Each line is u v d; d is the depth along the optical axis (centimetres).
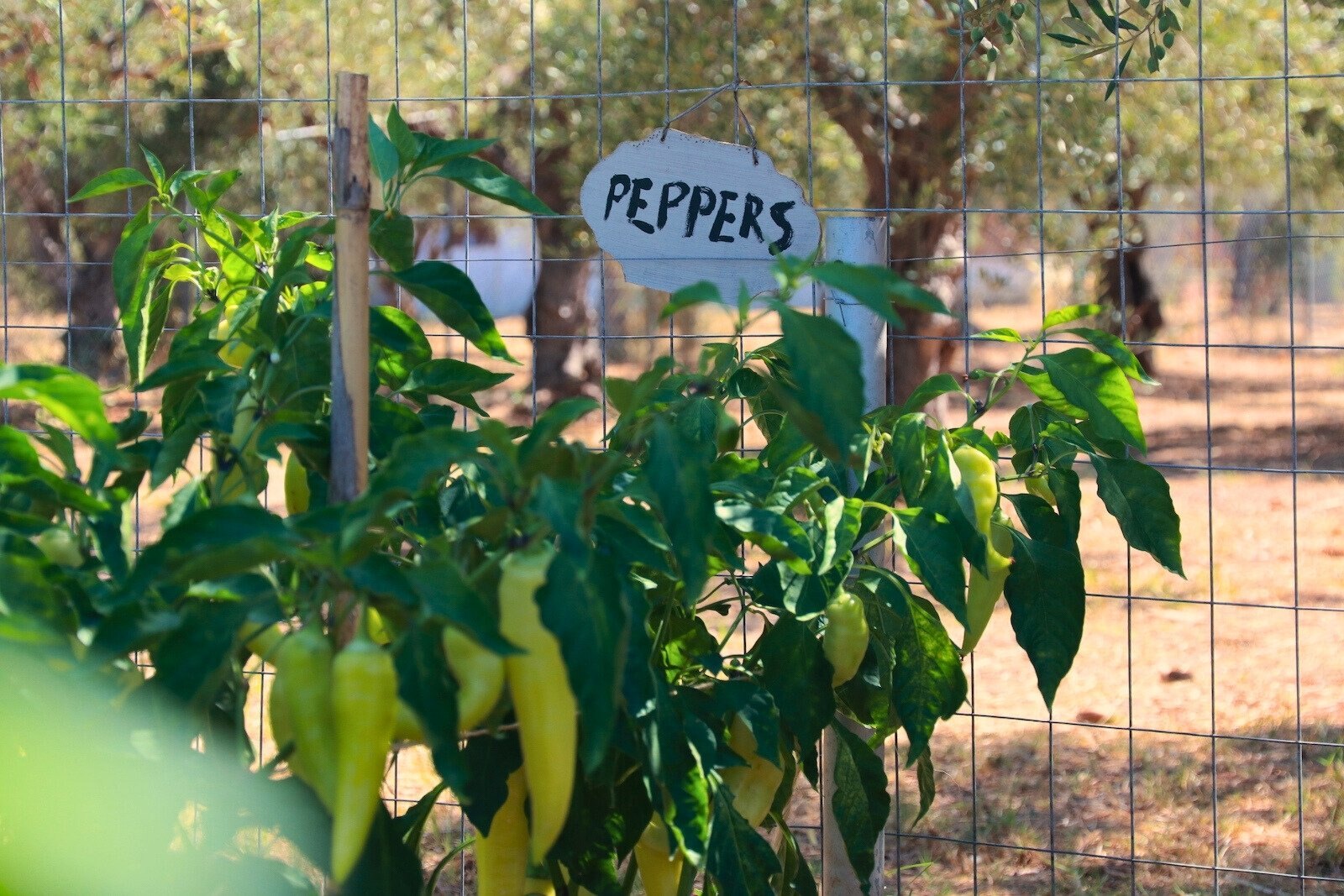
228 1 788
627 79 792
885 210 242
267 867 150
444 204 1085
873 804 195
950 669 185
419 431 164
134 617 126
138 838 131
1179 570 201
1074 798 392
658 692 156
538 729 120
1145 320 1220
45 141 828
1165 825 372
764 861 171
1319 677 500
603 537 143
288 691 119
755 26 766
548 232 953
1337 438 1009
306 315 160
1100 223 928
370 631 157
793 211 236
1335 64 779
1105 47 298
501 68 897
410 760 398
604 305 252
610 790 170
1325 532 745
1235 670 512
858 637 178
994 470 184
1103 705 479
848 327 235
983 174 775
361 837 113
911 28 744
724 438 189
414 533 157
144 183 193
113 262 189
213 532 122
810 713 179
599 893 173
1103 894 331
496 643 118
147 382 155
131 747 130
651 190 239
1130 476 202
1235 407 1138
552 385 1038
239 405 157
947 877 344
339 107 140
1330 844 350
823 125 830
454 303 160
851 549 189
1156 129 774
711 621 477
